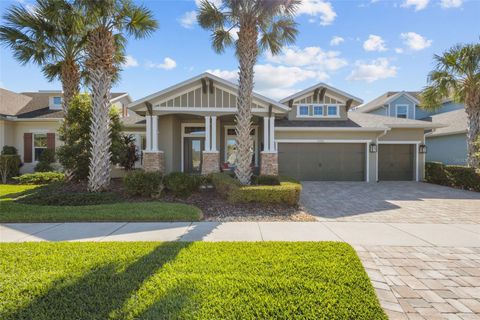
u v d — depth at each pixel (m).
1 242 4.77
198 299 2.71
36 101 18.66
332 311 2.55
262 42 10.30
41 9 9.37
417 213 7.58
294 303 2.66
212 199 8.62
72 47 10.95
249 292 2.85
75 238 5.10
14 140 16.38
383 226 6.14
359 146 15.08
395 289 3.34
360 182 14.60
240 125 9.12
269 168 12.80
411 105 20.28
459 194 10.96
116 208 7.18
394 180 15.52
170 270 3.38
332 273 3.31
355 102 16.03
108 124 9.68
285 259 3.77
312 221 6.59
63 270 3.39
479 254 4.48
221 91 12.77
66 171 10.93
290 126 14.91
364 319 2.48
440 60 13.50
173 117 14.33
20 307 2.60
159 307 2.57
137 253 3.99
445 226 6.18
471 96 13.11
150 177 8.76
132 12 9.15
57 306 2.62
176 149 14.98
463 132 16.62
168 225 6.06
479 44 12.64
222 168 15.59
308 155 15.07
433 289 3.35
